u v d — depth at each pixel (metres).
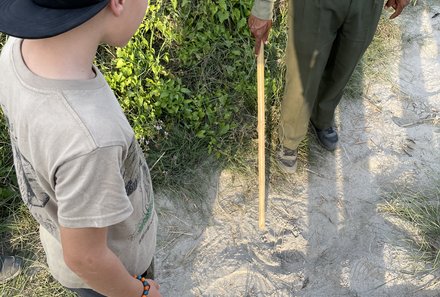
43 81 0.86
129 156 1.03
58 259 1.28
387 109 3.26
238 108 2.96
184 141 2.81
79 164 0.85
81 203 0.89
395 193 2.80
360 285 2.43
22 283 2.28
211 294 2.37
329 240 2.59
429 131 3.15
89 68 0.92
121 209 0.93
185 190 2.69
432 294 2.41
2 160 2.50
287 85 2.49
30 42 0.90
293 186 2.80
